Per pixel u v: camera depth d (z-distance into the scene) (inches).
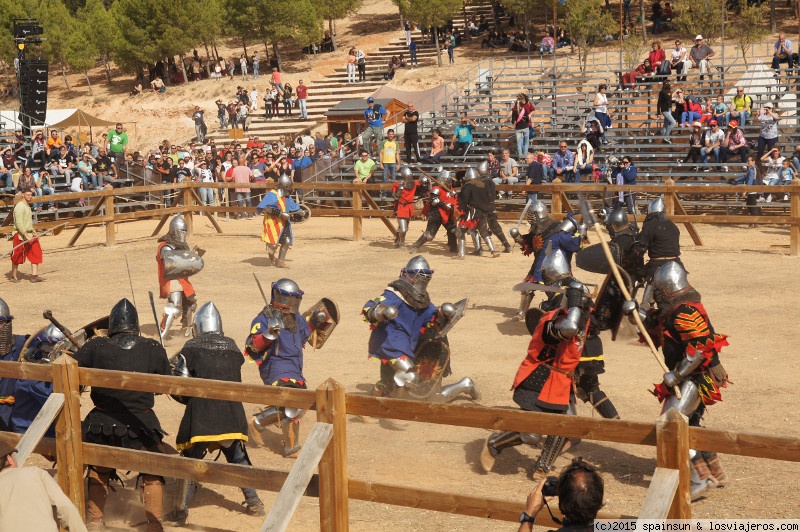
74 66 2324.1
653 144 1021.8
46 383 272.2
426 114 1315.2
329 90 1851.6
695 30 1648.6
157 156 1255.5
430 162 1101.1
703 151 951.6
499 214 735.1
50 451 248.5
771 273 591.5
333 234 840.9
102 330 287.9
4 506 194.2
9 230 663.8
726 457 290.7
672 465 177.9
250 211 818.2
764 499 251.6
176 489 258.5
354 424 339.3
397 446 311.4
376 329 323.3
